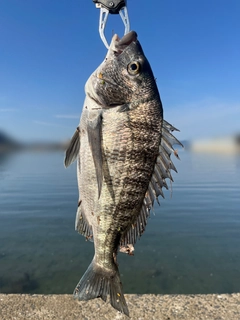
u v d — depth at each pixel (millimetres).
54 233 1179
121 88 320
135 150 321
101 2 316
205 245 1052
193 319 517
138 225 339
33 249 1011
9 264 903
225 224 1293
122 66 322
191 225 1285
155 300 577
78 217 351
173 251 1004
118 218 331
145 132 322
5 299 583
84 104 337
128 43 329
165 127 333
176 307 554
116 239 338
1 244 1062
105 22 323
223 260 930
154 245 1062
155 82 335
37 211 1521
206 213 1483
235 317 521
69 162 336
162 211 1539
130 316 527
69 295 597
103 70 323
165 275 843
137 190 328
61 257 954
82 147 330
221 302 568
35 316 530
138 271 868
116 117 318
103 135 318
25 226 1271
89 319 521
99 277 342
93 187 327
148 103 323
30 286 782
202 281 807
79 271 863
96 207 330
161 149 333
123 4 318
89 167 325
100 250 339
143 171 327
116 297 340
